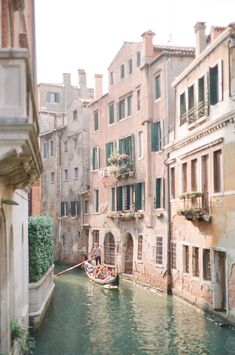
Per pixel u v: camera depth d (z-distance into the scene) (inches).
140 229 1217.4
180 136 995.9
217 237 796.0
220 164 797.9
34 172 396.2
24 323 556.1
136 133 1262.3
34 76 618.2
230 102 748.0
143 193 1208.8
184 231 967.6
